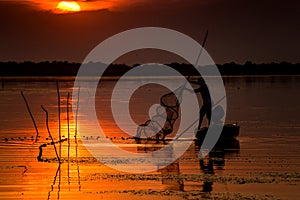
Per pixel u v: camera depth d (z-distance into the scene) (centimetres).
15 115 6900
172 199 2627
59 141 4388
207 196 2658
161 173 3194
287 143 4256
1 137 4684
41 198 2653
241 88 14138
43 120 6275
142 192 2750
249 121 5956
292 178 3000
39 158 3653
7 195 2708
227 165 3397
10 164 3453
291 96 10500
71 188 2841
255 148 4031
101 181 2994
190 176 3084
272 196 2639
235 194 2681
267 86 15125
